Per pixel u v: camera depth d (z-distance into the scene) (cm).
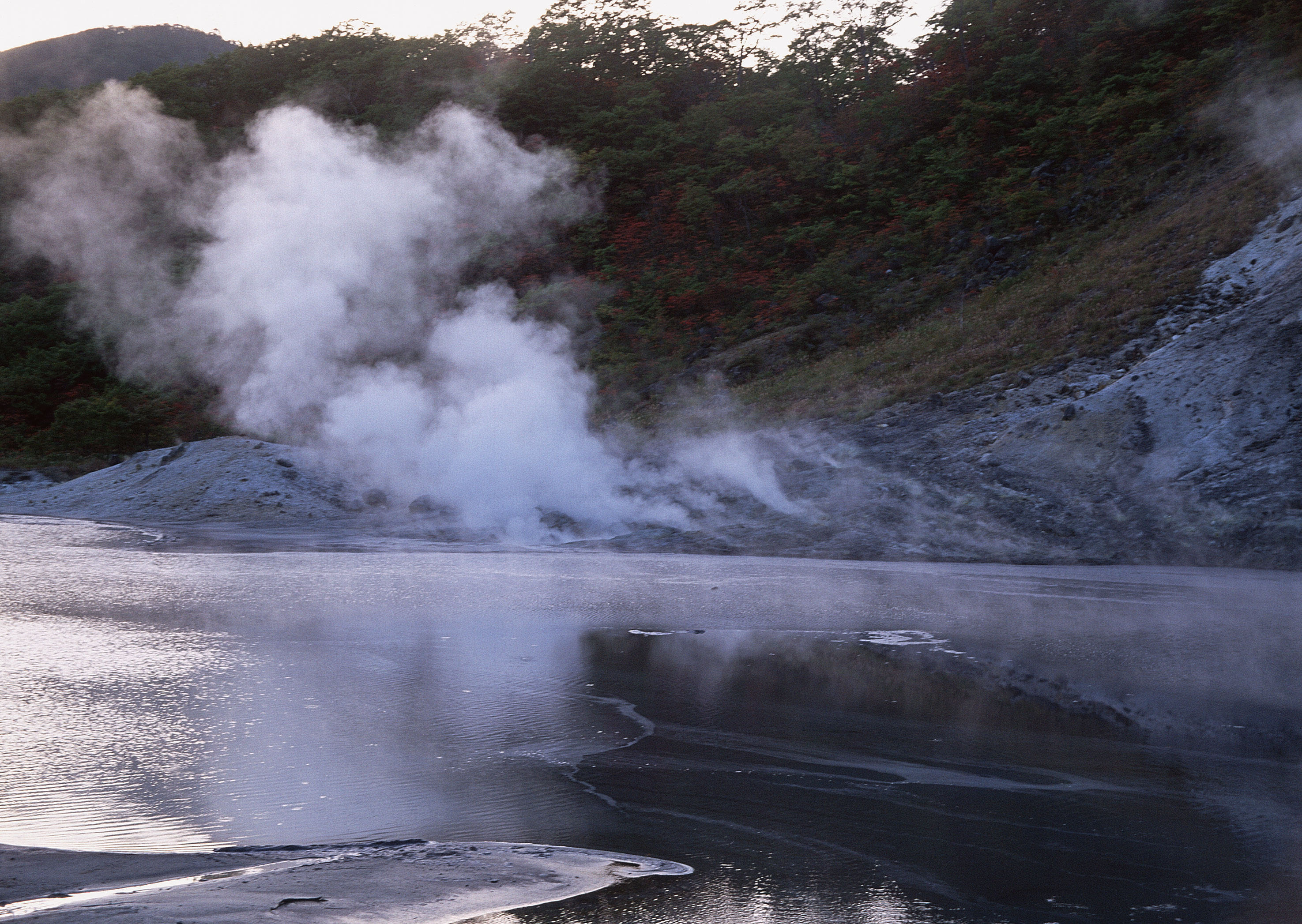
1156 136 4912
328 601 1608
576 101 7862
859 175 6456
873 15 8800
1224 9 5641
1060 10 6906
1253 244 3625
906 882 540
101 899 463
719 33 8981
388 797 677
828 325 5047
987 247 4953
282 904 460
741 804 673
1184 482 2530
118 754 762
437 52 7994
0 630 1301
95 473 4012
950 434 3170
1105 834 618
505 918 471
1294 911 507
